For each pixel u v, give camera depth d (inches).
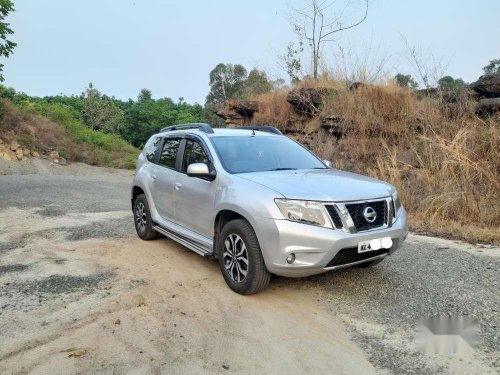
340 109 466.3
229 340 142.9
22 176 745.0
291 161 221.8
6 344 138.8
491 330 148.3
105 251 246.4
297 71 606.5
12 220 335.3
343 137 461.7
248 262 172.9
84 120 2031.3
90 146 1103.0
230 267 184.9
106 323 154.0
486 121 373.1
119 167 1043.9
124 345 138.7
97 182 666.8
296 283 193.5
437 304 170.2
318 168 221.9
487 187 320.5
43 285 191.2
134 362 128.8
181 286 190.9
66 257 234.2
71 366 126.3
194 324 154.0
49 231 296.8
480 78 402.9
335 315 162.1
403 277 199.9
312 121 508.1
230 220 192.2
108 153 1122.7
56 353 133.3
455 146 339.9
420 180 352.8
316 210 161.9
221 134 226.1
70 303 171.2
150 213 258.2
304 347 138.6
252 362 129.6
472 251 241.4
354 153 431.8
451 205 307.6
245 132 235.8
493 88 390.0
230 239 183.9
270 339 143.8
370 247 166.7
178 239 227.3
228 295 180.7
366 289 186.2
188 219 218.2
